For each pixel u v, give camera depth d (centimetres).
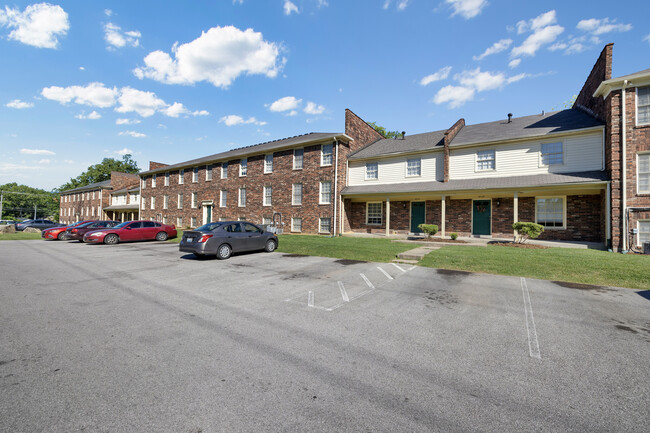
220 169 2728
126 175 4809
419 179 1848
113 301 562
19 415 237
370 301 566
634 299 575
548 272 795
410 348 366
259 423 231
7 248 1503
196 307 528
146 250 1390
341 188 2020
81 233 1923
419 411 246
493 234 1645
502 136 1603
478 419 236
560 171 1436
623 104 1209
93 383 284
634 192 1175
